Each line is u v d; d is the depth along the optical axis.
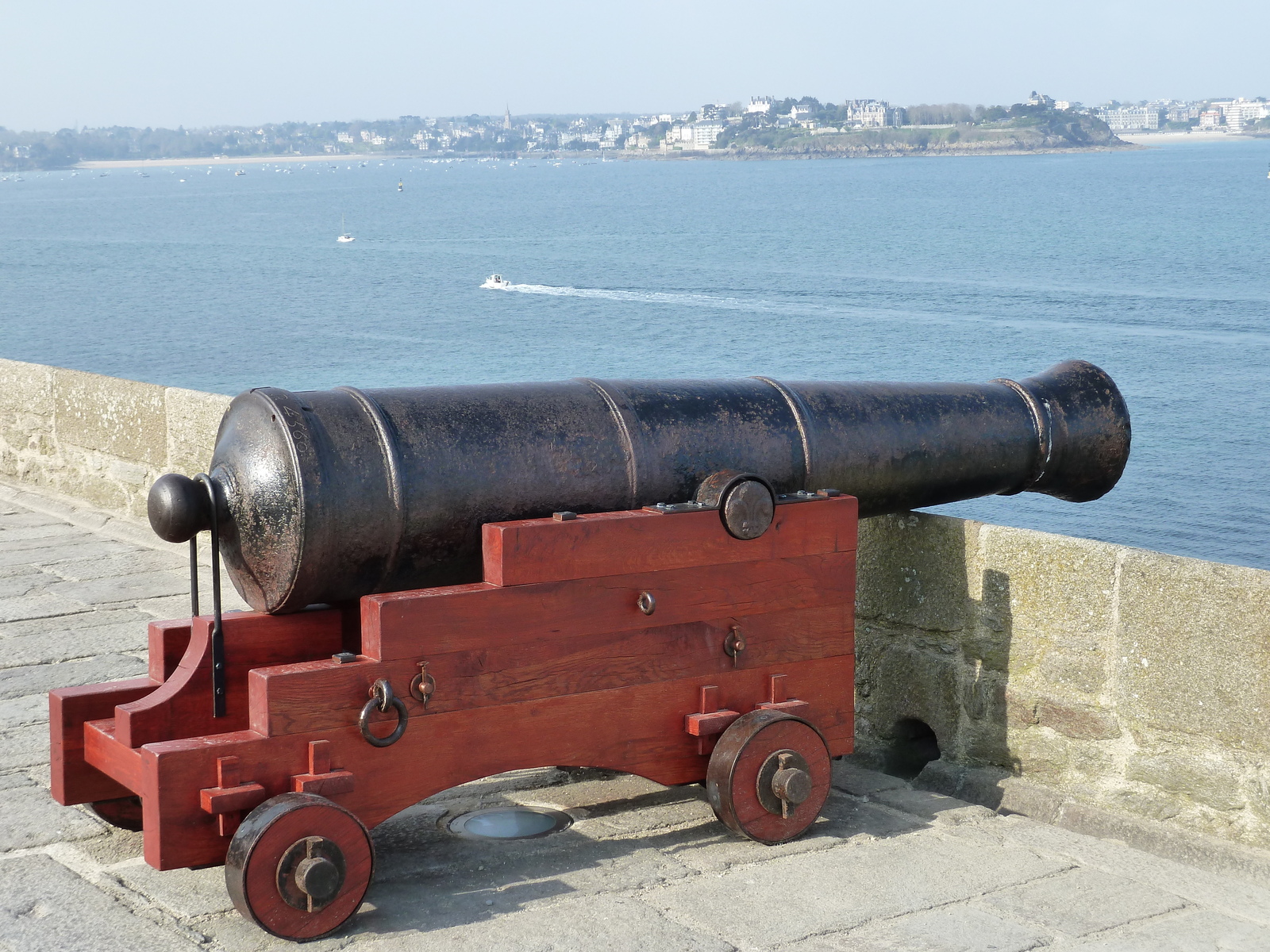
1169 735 4.02
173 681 3.60
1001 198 155.25
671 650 3.81
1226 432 33.06
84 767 3.73
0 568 7.07
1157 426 33.88
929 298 62.75
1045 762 4.36
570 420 3.82
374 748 3.41
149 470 8.18
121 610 6.30
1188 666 3.95
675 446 3.92
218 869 3.57
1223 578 3.85
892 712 4.85
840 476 4.23
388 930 3.21
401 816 4.05
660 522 3.74
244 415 3.56
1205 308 57.00
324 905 3.14
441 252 100.38
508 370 46.72
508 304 65.88
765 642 3.96
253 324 61.84
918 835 3.94
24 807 4.00
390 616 3.39
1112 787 4.18
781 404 4.18
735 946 3.13
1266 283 66.00
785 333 52.78
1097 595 4.17
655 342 52.03
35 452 9.16
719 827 3.96
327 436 3.50
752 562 3.90
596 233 116.38
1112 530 26.25
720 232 112.50
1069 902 3.44
